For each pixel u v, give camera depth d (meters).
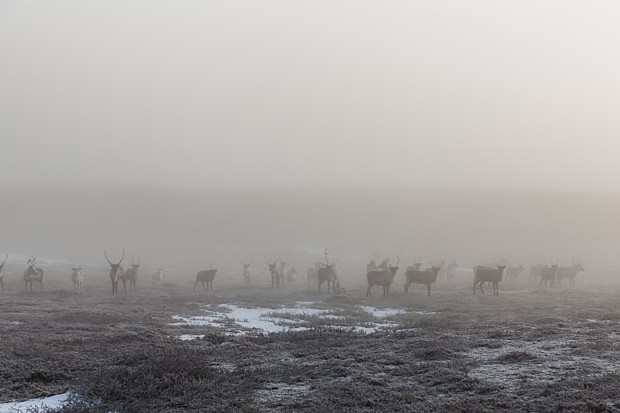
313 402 9.98
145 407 10.05
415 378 11.45
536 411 9.02
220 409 9.73
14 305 27.03
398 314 25.94
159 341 17.14
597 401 9.19
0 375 12.56
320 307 29.47
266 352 14.70
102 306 27.75
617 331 16.72
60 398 11.07
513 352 13.18
